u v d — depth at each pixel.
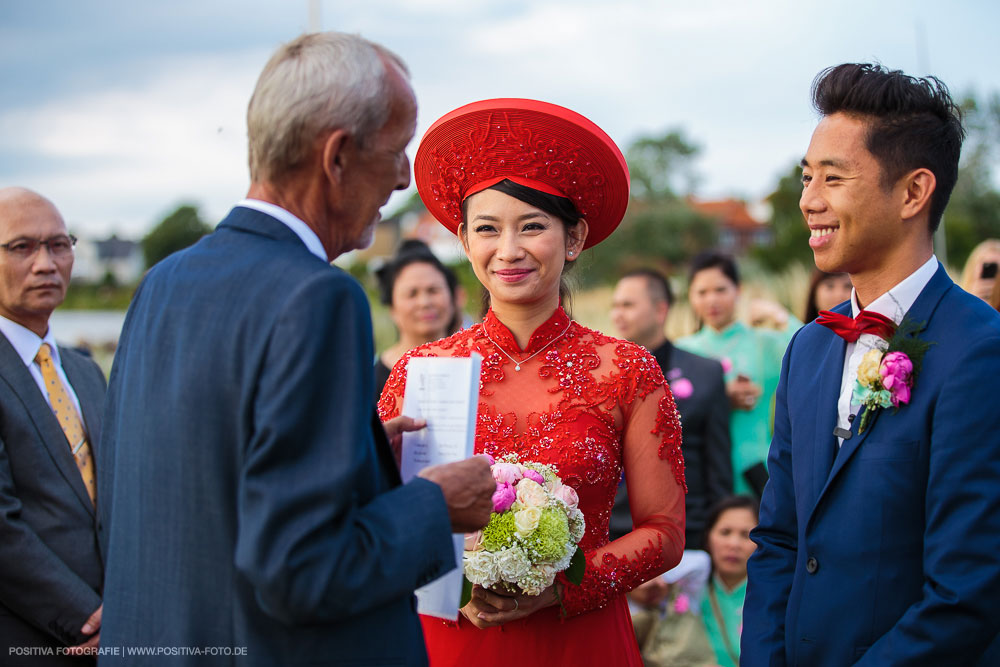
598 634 2.40
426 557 1.65
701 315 5.69
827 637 2.07
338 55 1.71
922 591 2.00
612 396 2.42
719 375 4.79
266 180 1.75
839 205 2.11
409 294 5.27
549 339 2.49
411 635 1.78
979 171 24.94
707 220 46.81
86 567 3.16
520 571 2.09
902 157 2.05
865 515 2.04
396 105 1.76
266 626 1.61
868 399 2.07
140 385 1.73
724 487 4.65
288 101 1.67
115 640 1.70
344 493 1.51
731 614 4.20
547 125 2.34
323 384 1.56
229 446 1.60
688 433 4.69
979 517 1.88
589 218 2.56
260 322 1.59
